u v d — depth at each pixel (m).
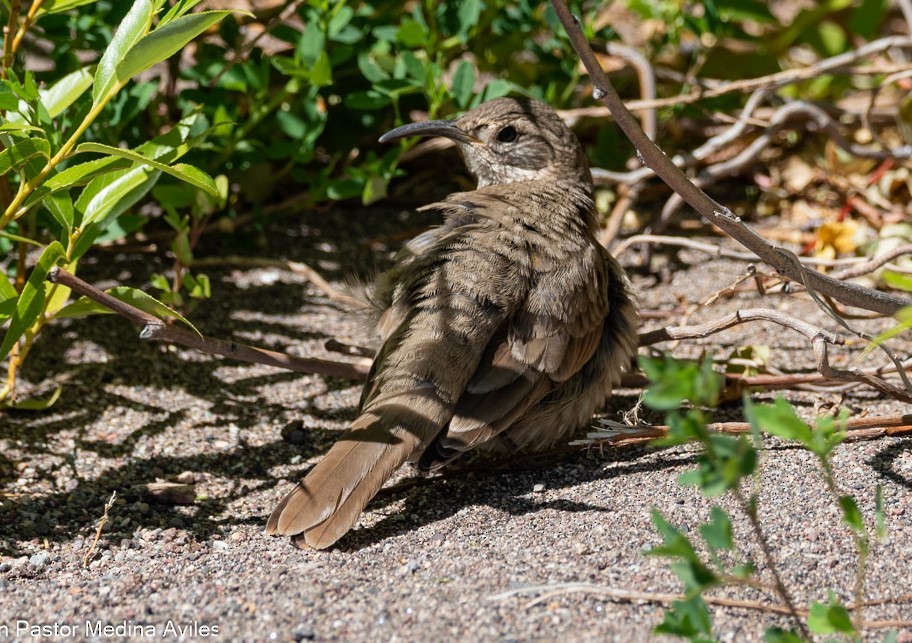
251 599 7.19
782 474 8.52
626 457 9.17
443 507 8.55
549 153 10.76
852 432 9.08
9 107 8.46
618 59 15.30
